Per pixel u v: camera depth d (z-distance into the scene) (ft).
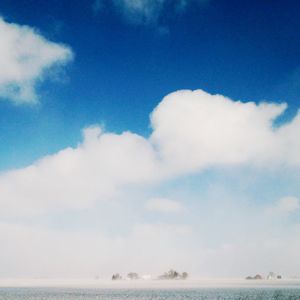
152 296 151.12
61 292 178.50
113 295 157.38
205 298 139.13
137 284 282.36
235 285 249.55
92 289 205.77
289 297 134.10
